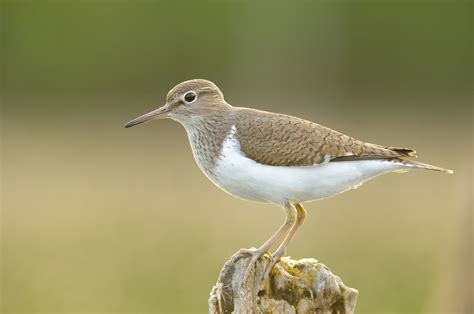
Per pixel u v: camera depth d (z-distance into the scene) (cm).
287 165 872
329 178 876
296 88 3962
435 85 3828
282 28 3950
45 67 3862
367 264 1719
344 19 3909
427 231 1977
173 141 2992
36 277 1727
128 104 3750
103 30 3847
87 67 3869
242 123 901
